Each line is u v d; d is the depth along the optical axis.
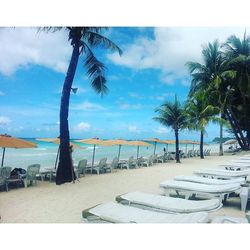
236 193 6.57
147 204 4.71
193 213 4.21
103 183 8.82
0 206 5.97
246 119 25.94
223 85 24.06
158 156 17.17
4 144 8.23
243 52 23.67
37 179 9.85
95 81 11.10
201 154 20.45
